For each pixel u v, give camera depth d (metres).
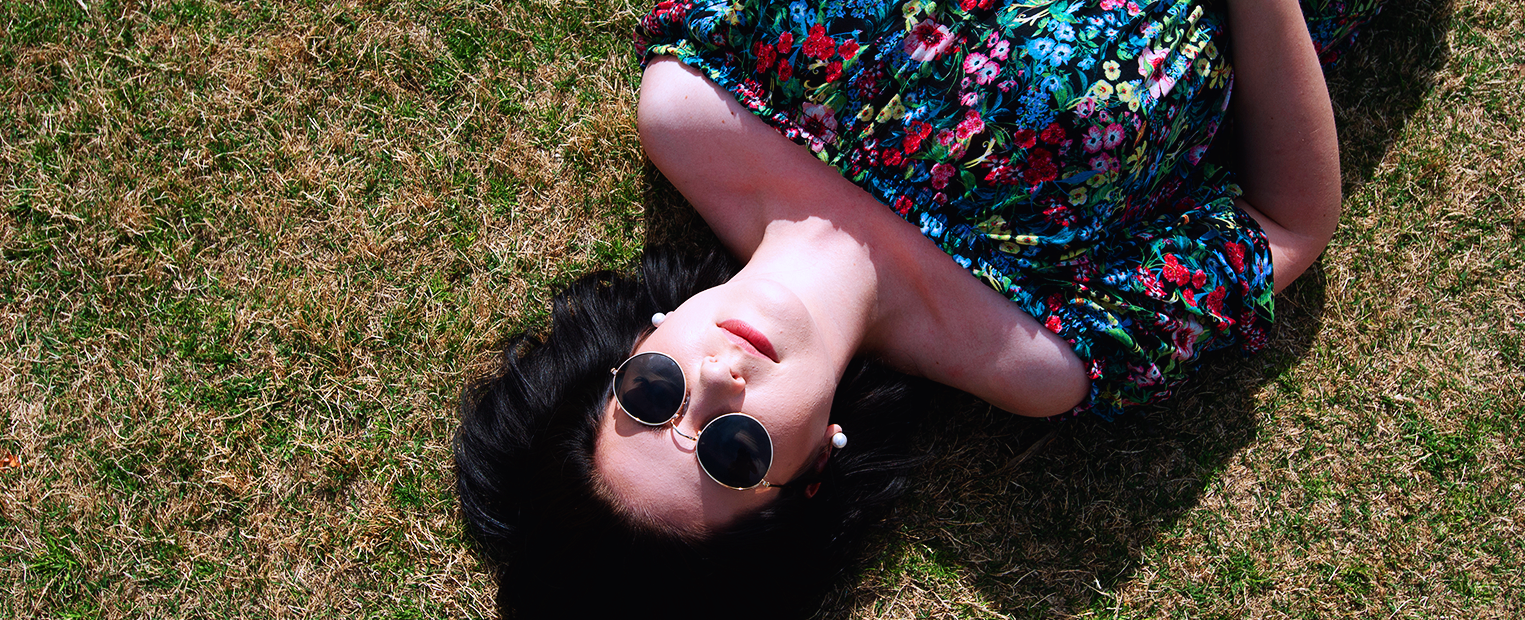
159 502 2.40
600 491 1.77
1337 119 2.42
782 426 1.73
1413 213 2.39
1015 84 1.81
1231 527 2.36
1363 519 2.34
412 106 2.49
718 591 1.91
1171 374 2.06
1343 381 2.37
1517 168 2.37
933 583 2.38
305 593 2.40
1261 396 2.38
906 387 2.13
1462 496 2.32
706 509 1.75
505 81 2.50
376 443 2.42
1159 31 1.86
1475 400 2.34
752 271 1.98
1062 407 2.07
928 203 1.89
